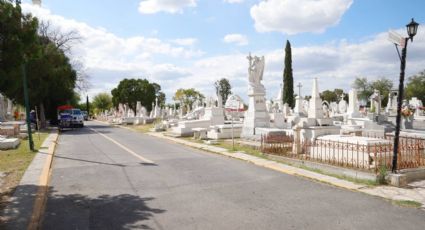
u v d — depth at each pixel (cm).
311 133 1484
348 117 2870
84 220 614
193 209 673
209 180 936
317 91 1783
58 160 1327
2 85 781
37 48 885
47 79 3681
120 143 2039
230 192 805
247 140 1877
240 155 1394
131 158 1366
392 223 588
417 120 3291
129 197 764
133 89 9119
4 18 750
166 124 3189
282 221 600
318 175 977
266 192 804
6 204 693
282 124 2283
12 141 1670
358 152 1009
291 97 5334
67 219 620
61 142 2127
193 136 2453
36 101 3681
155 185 879
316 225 580
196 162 1253
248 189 834
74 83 4422
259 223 591
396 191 793
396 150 870
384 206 684
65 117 4075
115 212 657
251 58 2064
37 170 1076
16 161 1262
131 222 601
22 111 6888
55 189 843
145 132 3109
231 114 3909
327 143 1146
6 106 5231
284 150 1348
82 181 931
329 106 5306
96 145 1917
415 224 583
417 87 8356
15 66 781
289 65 5353
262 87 2070
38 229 571
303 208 675
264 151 1368
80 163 1244
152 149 1700
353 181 896
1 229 553
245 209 671
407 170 896
